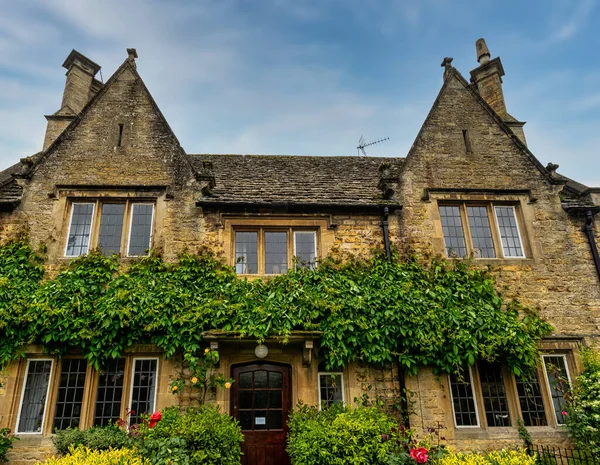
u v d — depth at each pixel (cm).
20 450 670
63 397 718
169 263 791
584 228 882
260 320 722
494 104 1159
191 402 713
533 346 748
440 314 757
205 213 841
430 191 890
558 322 802
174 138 910
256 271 829
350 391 732
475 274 810
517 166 937
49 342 710
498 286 818
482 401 757
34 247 786
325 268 801
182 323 715
